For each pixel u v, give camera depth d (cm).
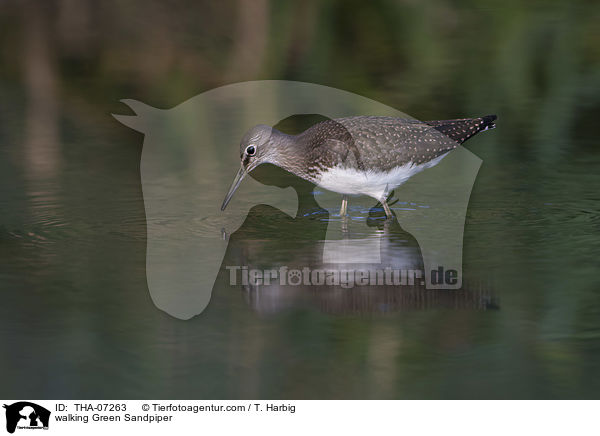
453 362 928
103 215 1423
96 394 871
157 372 909
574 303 1060
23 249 1260
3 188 1545
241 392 867
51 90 2156
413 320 1036
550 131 1848
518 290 1102
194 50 2416
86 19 2638
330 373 911
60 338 984
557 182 1571
